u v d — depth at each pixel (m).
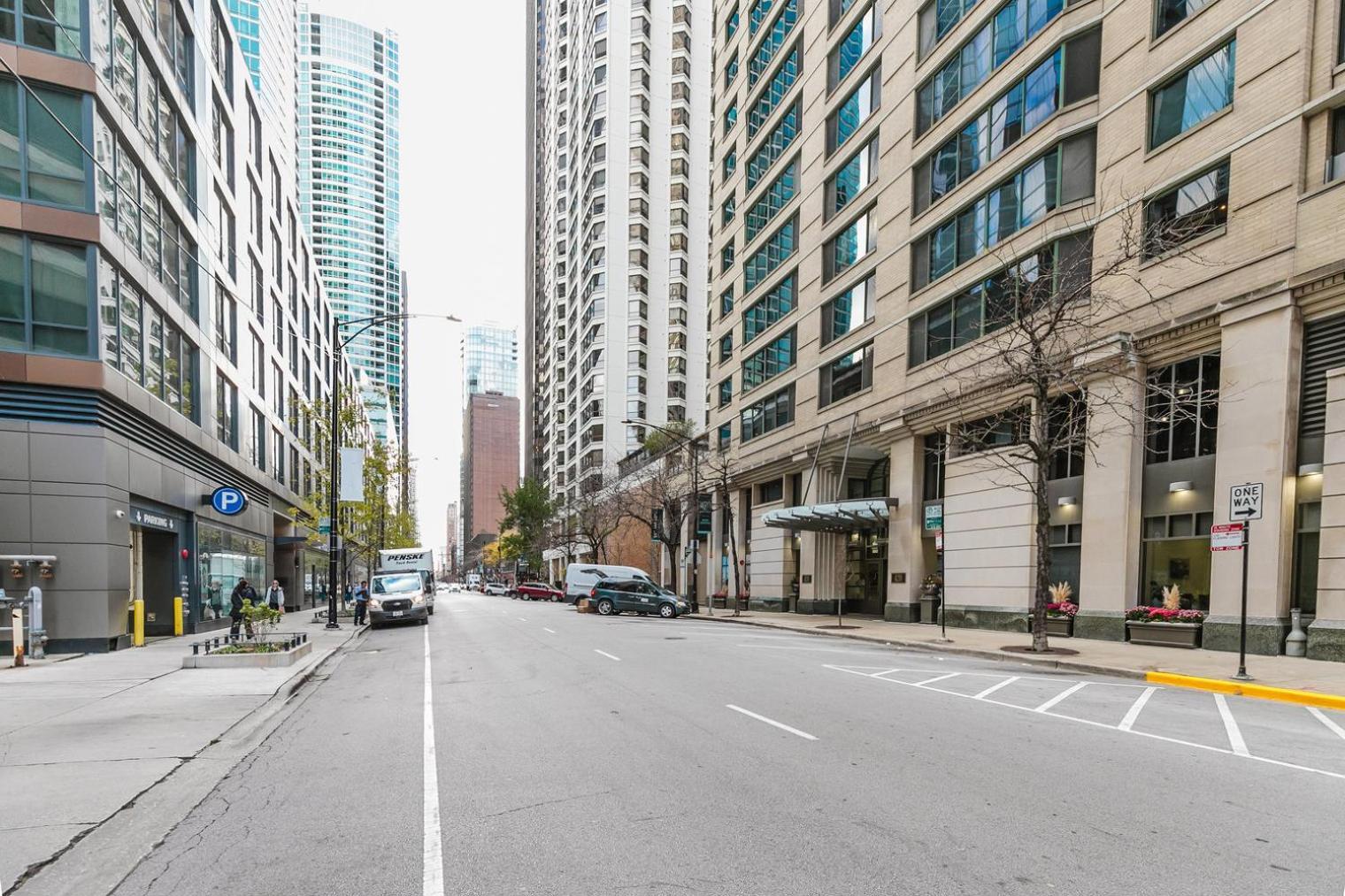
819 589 29.80
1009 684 11.12
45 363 15.41
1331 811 5.16
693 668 12.77
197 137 23.27
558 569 92.12
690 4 76.06
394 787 5.89
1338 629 12.70
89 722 8.40
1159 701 9.69
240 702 9.62
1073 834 4.69
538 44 118.75
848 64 29.31
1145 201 16.81
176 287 21.72
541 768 6.34
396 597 24.64
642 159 72.69
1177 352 16.12
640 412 70.19
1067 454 18.78
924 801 5.32
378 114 158.75
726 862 4.27
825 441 28.81
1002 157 20.50
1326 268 13.17
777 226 34.69
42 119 15.70
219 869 4.29
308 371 47.88
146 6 19.22
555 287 92.00
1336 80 13.52
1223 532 11.61
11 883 4.11
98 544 15.84
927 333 23.67
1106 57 17.95
